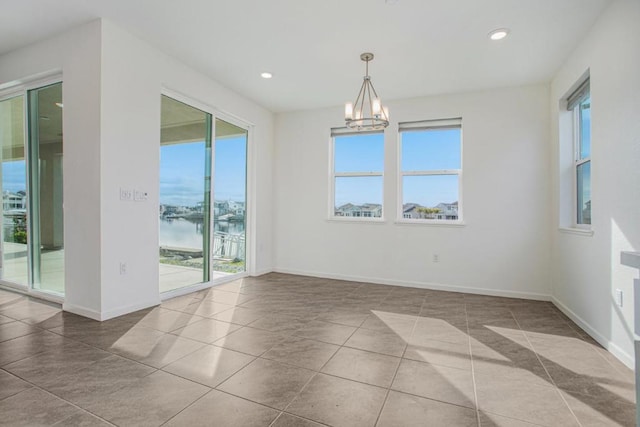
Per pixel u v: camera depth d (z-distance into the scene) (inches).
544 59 132.1
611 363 87.3
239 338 101.1
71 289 119.1
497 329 112.7
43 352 88.5
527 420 63.1
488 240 163.3
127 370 79.7
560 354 92.8
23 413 62.5
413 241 177.5
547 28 110.4
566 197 138.4
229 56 135.9
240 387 73.1
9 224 147.8
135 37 122.0
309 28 114.5
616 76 91.8
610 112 95.1
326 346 96.3
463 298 154.4
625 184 87.2
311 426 60.2
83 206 115.3
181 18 110.2
